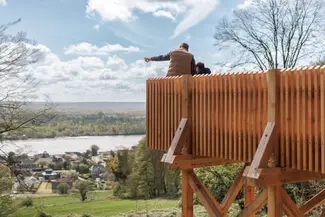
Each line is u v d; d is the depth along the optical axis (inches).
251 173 157.6
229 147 183.6
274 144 160.4
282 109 159.2
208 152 196.9
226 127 185.8
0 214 463.5
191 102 208.5
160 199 1193.4
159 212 507.5
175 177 1275.8
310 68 147.2
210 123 196.1
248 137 174.4
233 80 181.8
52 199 1343.5
